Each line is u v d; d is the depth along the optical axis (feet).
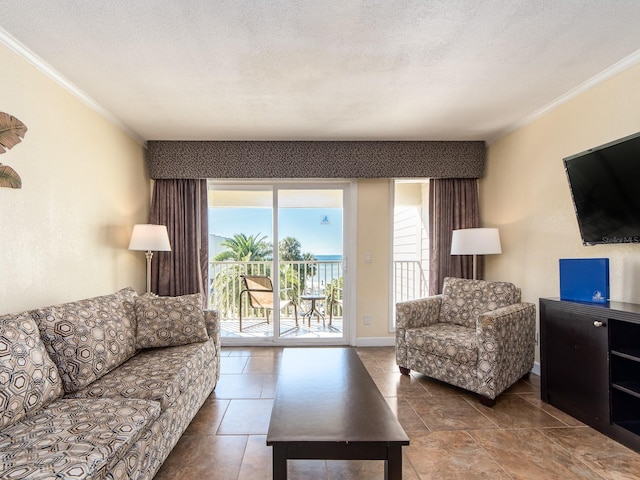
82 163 8.76
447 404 8.41
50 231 7.57
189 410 7.02
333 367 7.17
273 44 6.72
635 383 6.75
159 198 12.76
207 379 8.32
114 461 4.31
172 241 12.74
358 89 8.66
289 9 5.70
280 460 4.45
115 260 10.44
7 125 6.39
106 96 8.93
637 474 5.76
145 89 8.56
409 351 10.07
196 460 6.20
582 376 7.43
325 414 5.10
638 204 6.73
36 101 7.14
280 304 13.85
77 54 7.00
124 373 6.61
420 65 7.54
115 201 10.44
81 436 4.42
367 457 4.46
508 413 7.92
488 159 12.82
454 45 6.79
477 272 13.08
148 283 11.77
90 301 7.30
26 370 4.99
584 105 8.54
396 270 15.29
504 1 5.56
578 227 8.72
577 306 7.52
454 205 13.15
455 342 8.94
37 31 6.25
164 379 6.35
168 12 5.77
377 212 13.38
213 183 13.60
